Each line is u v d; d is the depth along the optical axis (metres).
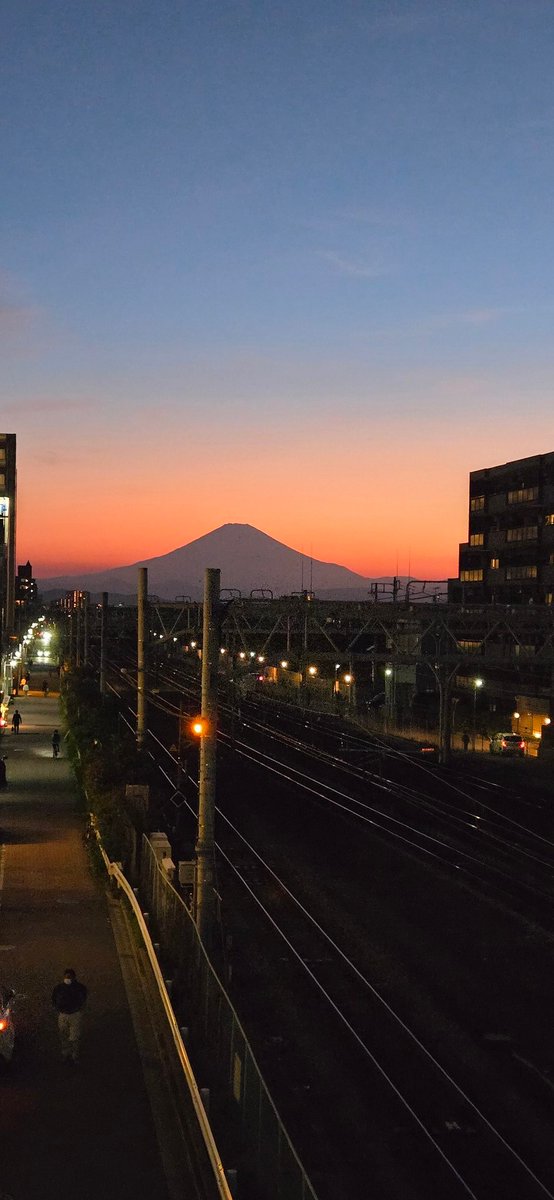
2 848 30.44
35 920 22.75
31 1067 15.02
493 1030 20.64
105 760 37.22
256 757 61.16
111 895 24.53
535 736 73.50
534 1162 15.13
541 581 85.00
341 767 58.81
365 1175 14.48
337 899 30.72
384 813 45.31
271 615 52.34
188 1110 13.50
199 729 20.75
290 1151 11.05
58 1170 12.10
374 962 24.62
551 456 84.50
